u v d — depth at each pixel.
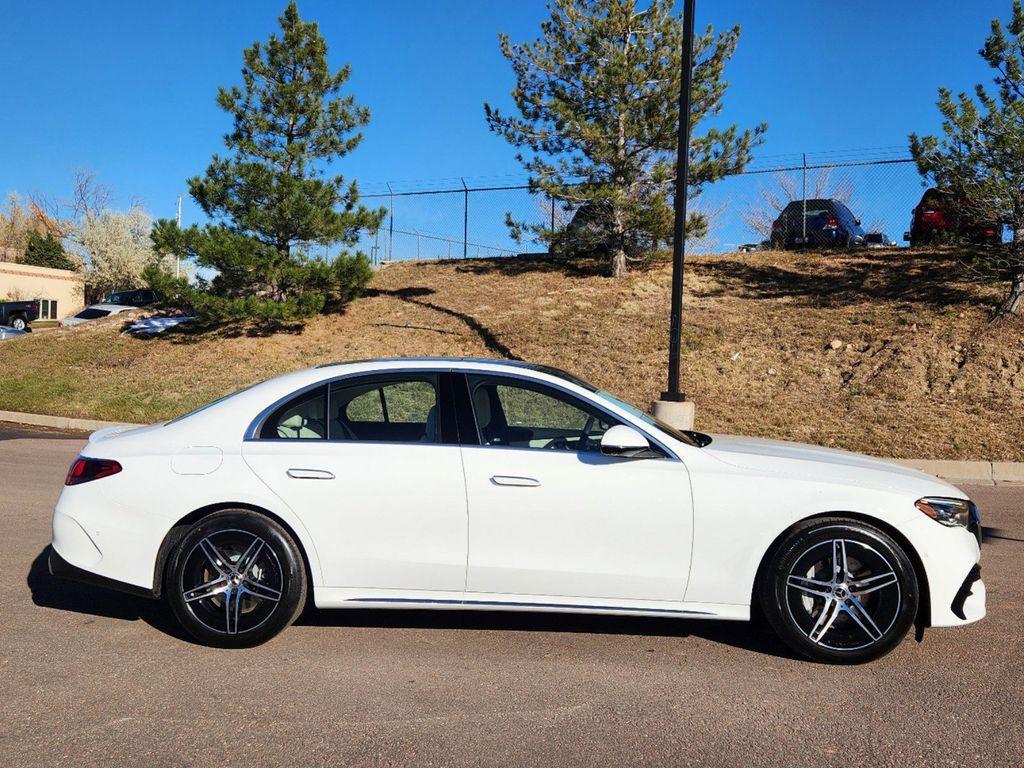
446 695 3.83
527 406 4.59
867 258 20.06
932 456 10.84
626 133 18.34
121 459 4.46
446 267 24.38
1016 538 7.16
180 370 17.53
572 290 20.22
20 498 8.26
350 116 18.81
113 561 4.39
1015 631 4.79
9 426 14.71
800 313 16.84
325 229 18.12
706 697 3.83
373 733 3.44
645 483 4.31
